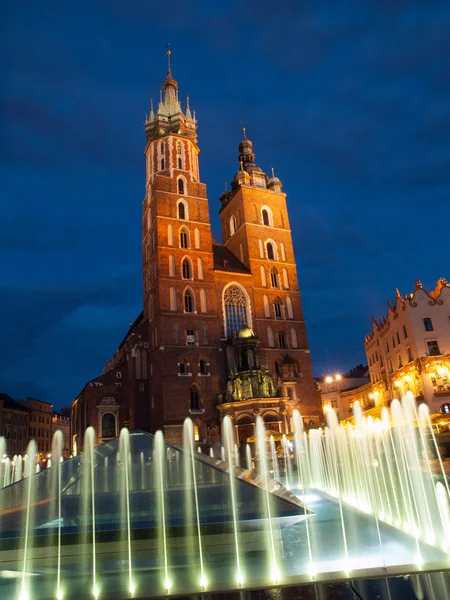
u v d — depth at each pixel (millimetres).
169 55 94188
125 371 80750
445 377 61156
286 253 85812
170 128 86875
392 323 72188
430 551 13430
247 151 95312
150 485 16719
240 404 65812
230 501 15891
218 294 77500
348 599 9805
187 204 80250
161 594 10914
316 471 43562
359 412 47562
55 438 34812
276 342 78562
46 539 13844
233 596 10469
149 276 79438
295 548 14398
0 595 11578
